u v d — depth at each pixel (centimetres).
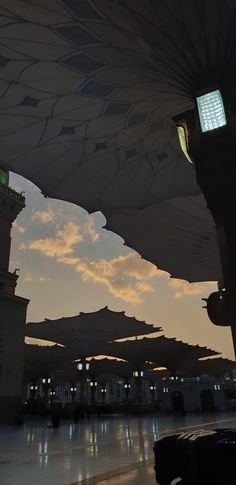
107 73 1080
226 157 767
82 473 1038
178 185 1619
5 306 3788
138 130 1320
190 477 567
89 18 901
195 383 6556
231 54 891
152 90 1117
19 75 1075
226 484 529
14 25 925
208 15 847
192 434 627
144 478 940
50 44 988
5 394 3606
